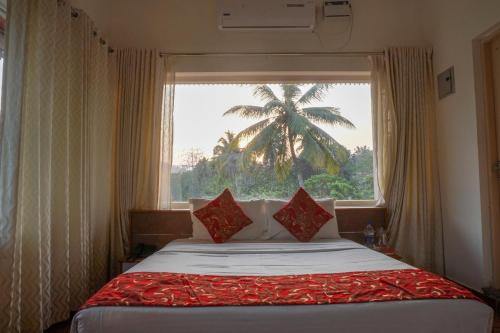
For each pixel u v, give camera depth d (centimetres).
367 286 150
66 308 225
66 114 229
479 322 132
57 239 223
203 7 334
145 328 123
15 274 184
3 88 181
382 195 318
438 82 314
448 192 304
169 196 315
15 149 182
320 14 336
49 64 210
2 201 178
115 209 308
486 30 256
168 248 248
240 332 124
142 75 317
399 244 307
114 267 301
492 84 268
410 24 337
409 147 315
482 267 261
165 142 318
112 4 333
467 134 277
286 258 217
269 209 297
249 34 332
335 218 301
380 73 326
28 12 194
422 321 129
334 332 126
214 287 150
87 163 259
